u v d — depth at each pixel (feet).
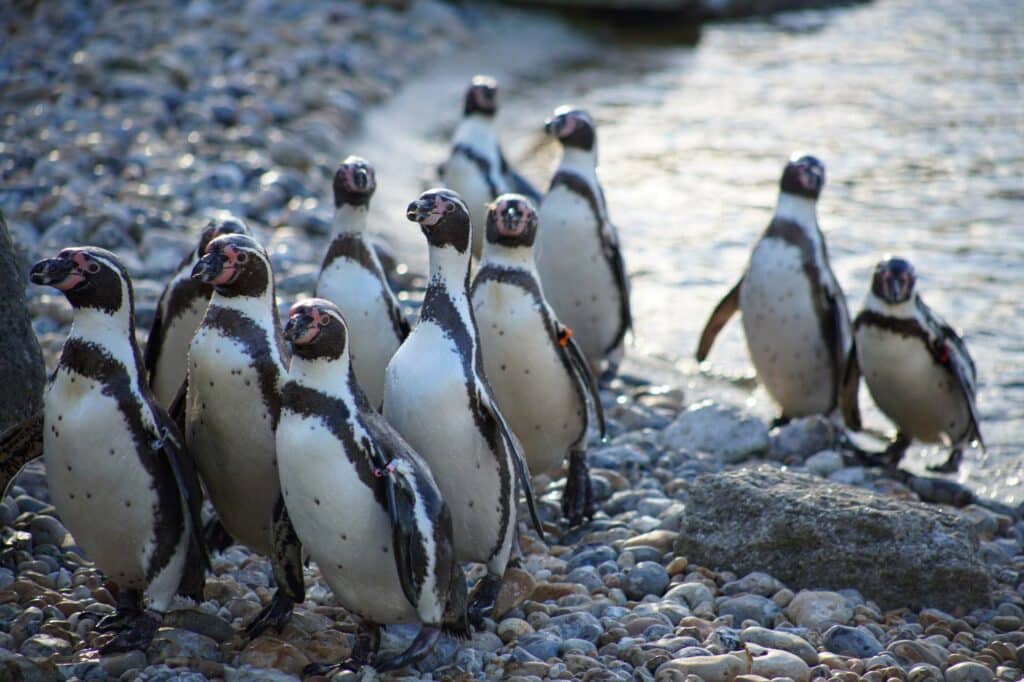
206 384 26.37
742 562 32.86
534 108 93.61
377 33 105.70
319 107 84.28
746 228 69.00
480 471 28.02
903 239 66.03
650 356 53.26
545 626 29.50
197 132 75.31
